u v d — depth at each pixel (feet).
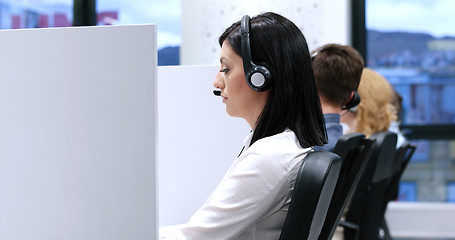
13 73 3.67
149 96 3.54
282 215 3.58
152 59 3.53
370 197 7.02
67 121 3.62
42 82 3.64
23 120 3.67
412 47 16.34
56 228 3.64
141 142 3.55
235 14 15.28
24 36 3.64
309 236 3.36
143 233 3.56
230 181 3.57
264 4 15.17
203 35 15.46
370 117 8.70
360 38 16.25
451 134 16.26
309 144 3.83
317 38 15.26
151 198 3.55
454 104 16.31
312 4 15.23
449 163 16.29
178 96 5.57
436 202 16.30
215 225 3.53
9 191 3.68
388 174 7.38
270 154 3.53
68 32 3.60
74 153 3.62
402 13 16.28
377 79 8.81
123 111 3.56
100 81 3.58
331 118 6.38
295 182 3.35
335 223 4.78
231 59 3.92
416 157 16.34
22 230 3.68
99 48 3.58
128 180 3.57
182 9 15.53
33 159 3.66
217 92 4.46
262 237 3.61
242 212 3.50
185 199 5.57
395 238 15.72
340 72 6.40
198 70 5.53
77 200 3.62
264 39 3.81
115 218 3.59
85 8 16.92
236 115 4.01
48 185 3.64
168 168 5.58
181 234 3.62
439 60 16.30
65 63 3.62
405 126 16.44
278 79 3.79
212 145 5.52
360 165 4.97
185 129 5.57
